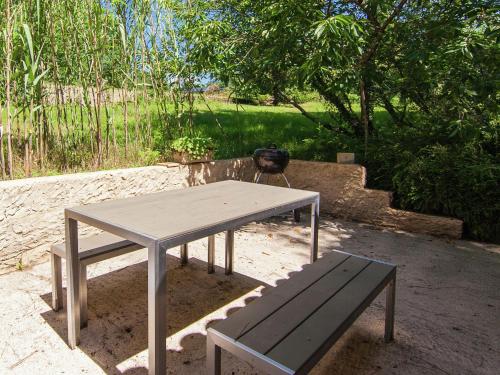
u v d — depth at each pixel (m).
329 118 6.68
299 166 4.54
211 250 2.70
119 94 4.19
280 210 1.96
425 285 2.59
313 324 1.30
